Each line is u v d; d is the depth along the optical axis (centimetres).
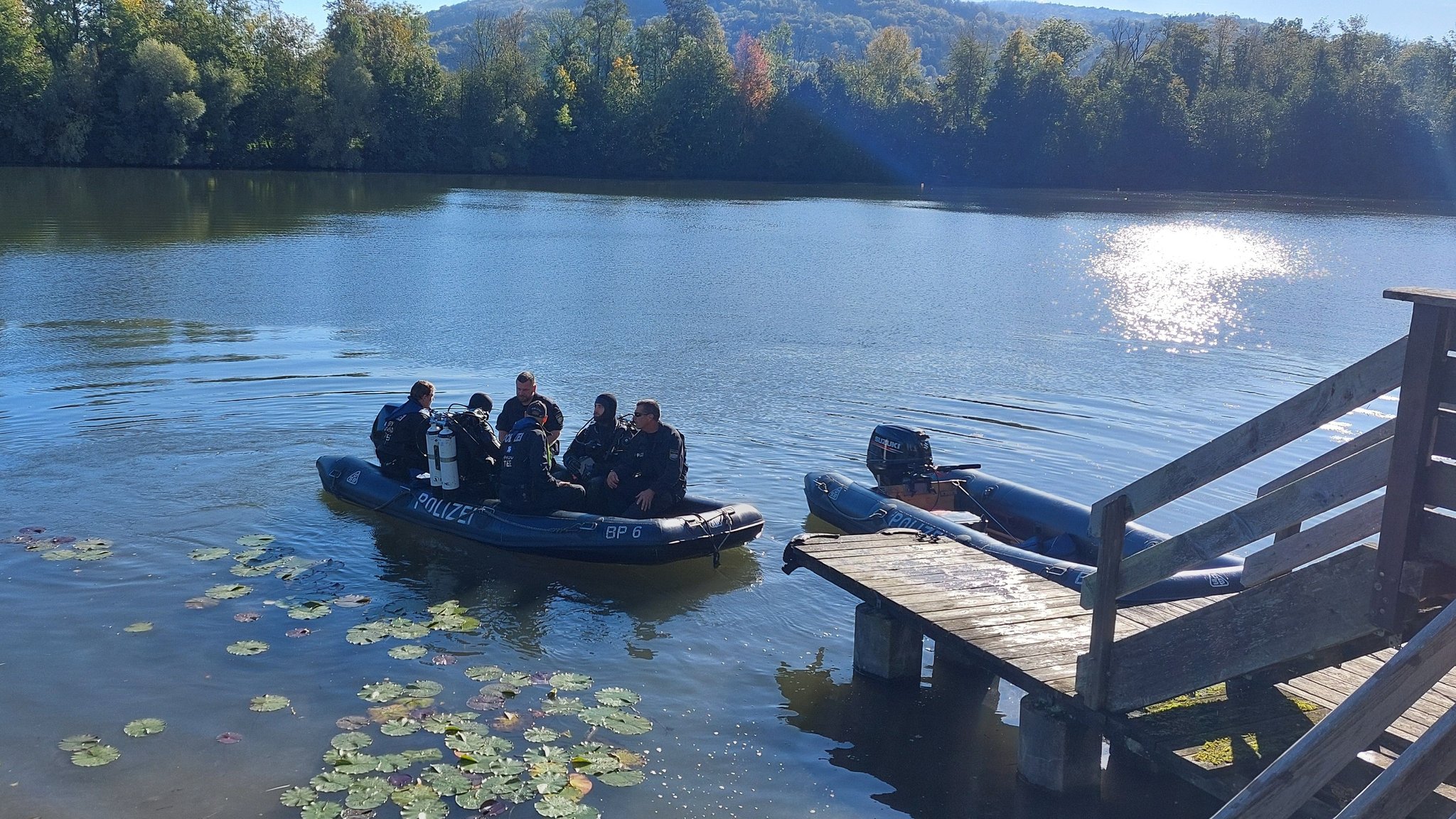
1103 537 517
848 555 721
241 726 568
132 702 588
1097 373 1523
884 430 934
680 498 872
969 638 595
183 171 5975
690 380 1423
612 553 795
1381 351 400
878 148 8181
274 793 509
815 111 8150
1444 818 430
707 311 2011
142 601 720
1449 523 383
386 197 4738
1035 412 1285
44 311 1773
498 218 3866
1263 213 5412
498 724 577
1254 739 506
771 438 1148
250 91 6369
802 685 650
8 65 5631
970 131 8138
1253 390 1423
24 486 936
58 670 622
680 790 528
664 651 683
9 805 493
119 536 833
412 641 677
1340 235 4034
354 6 6919
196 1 6656
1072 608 647
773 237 3494
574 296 2148
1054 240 3662
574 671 648
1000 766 574
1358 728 359
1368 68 8044
